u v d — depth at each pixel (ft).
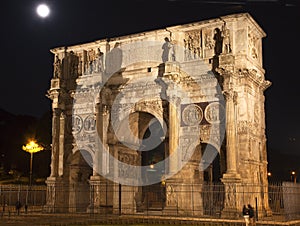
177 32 163.43
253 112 156.35
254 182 150.61
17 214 160.56
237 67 150.30
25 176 280.51
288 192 136.98
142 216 146.30
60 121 183.83
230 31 152.76
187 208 152.66
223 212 140.15
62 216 152.66
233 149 144.46
